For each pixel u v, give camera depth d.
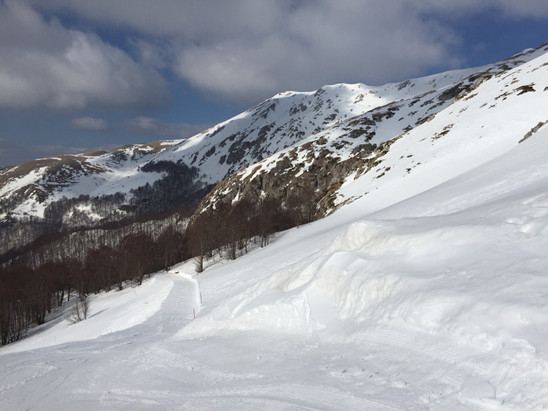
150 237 111.44
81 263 95.12
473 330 7.44
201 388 10.01
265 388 9.07
